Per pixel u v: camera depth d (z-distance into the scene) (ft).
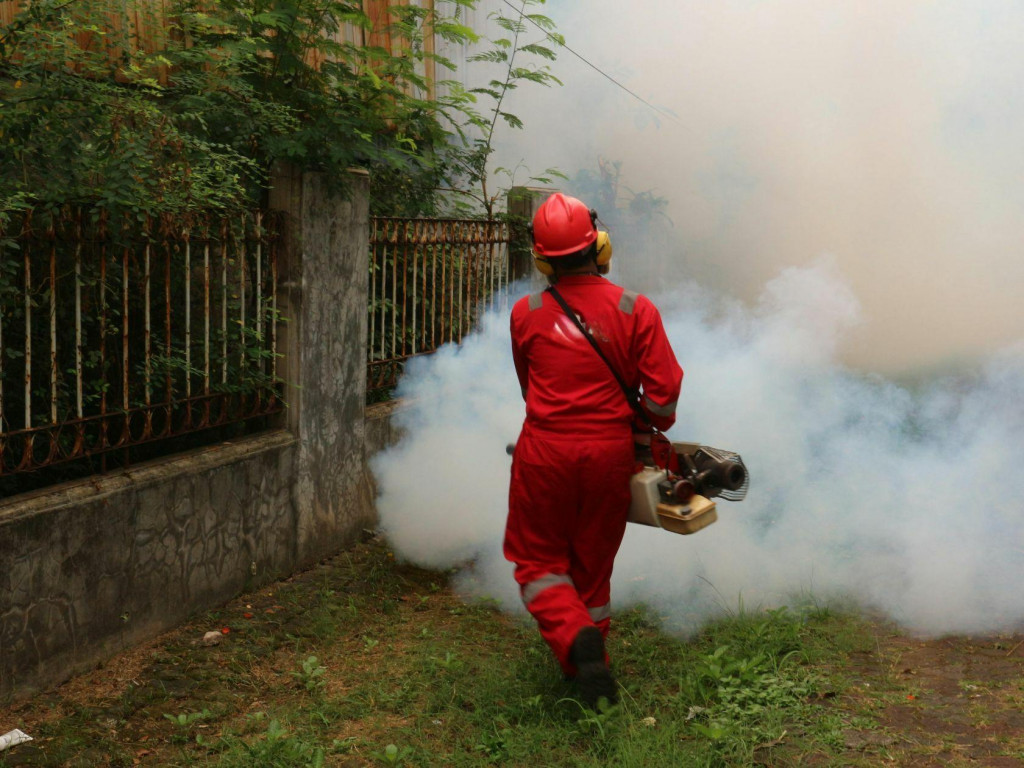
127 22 17.29
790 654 12.92
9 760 11.34
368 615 16.10
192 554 15.43
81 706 12.71
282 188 17.30
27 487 13.91
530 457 12.33
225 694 13.16
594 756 10.91
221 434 17.28
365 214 19.07
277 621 15.62
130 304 15.08
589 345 12.17
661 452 12.69
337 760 11.34
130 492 14.12
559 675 13.04
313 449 18.10
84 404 14.64
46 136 13.75
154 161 14.38
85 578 13.50
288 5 18.30
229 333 16.55
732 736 10.97
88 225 13.60
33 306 12.94
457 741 11.66
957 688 12.09
